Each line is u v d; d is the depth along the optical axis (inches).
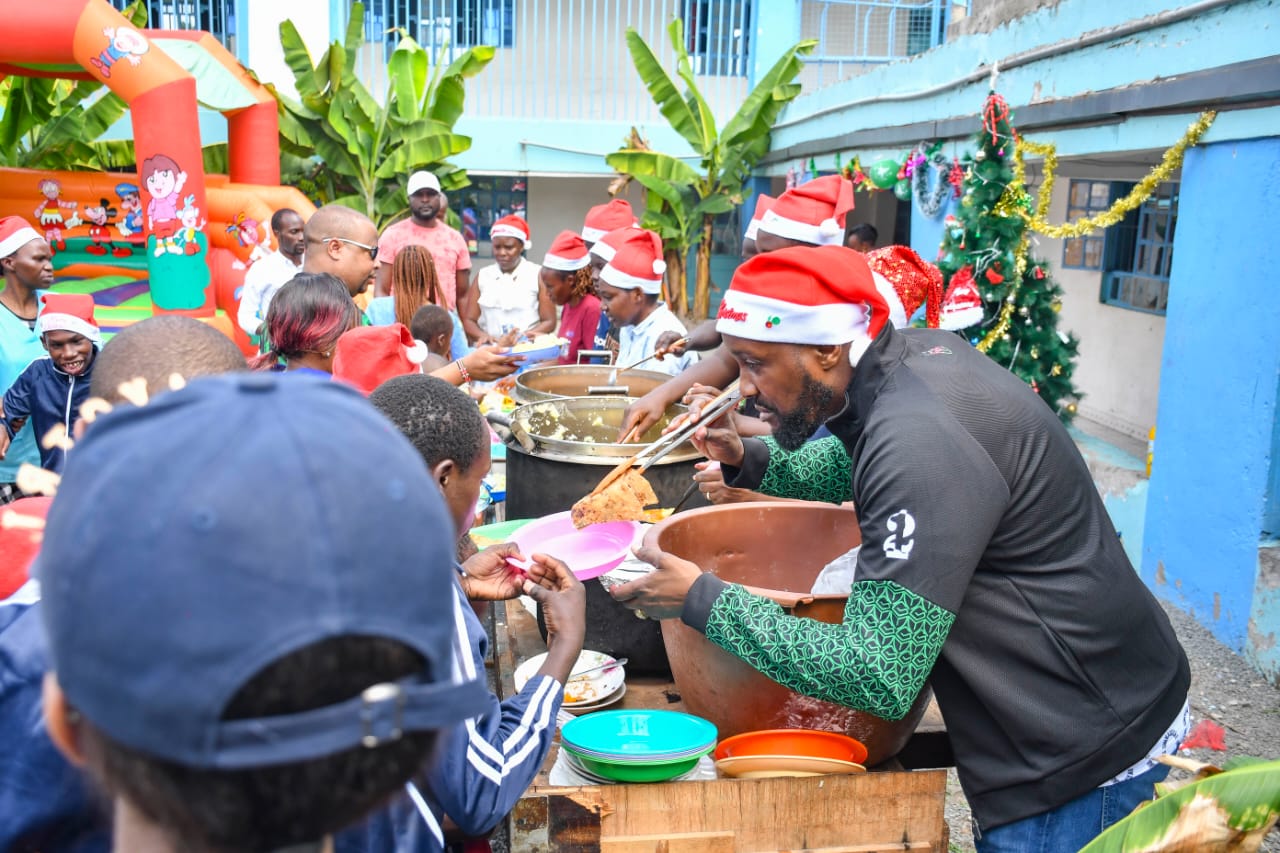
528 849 73.2
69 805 42.6
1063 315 331.3
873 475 69.8
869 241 276.8
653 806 73.8
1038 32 234.5
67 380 157.6
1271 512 174.9
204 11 542.3
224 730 24.3
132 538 24.0
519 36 570.3
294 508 24.5
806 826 75.3
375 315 231.0
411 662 27.0
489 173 549.6
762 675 78.3
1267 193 169.6
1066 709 72.7
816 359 75.7
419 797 54.0
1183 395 195.9
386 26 531.5
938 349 78.5
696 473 106.7
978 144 207.3
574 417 130.0
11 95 440.1
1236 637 179.3
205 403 26.1
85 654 24.5
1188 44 181.5
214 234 391.2
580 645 73.5
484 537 102.0
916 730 89.9
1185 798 67.0
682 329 190.5
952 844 126.7
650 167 503.2
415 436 63.9
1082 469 75.4
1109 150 210.7
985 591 72.5
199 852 27.0
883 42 574.9
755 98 489.1
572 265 232.4
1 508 51.8
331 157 472.4
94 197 407.2
